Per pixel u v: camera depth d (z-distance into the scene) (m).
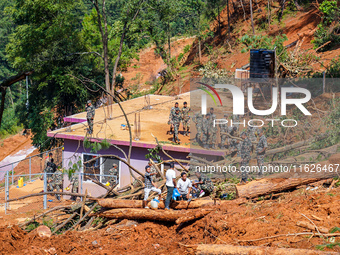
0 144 68.62
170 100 31.75
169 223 13.83
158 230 13.48
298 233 9.43
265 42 32.31
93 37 49.84
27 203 22.38
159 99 32.53
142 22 45.22
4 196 24.58
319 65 30.84
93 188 22.44
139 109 29.27
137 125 24.36
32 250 12.23
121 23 46.09
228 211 12.11
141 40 51.47
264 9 60.44
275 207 11.35
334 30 38.84
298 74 28.03
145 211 13.80
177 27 84.38
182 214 13.07
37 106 45.06
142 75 76.75
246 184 13.09
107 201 14.59
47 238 13.59
